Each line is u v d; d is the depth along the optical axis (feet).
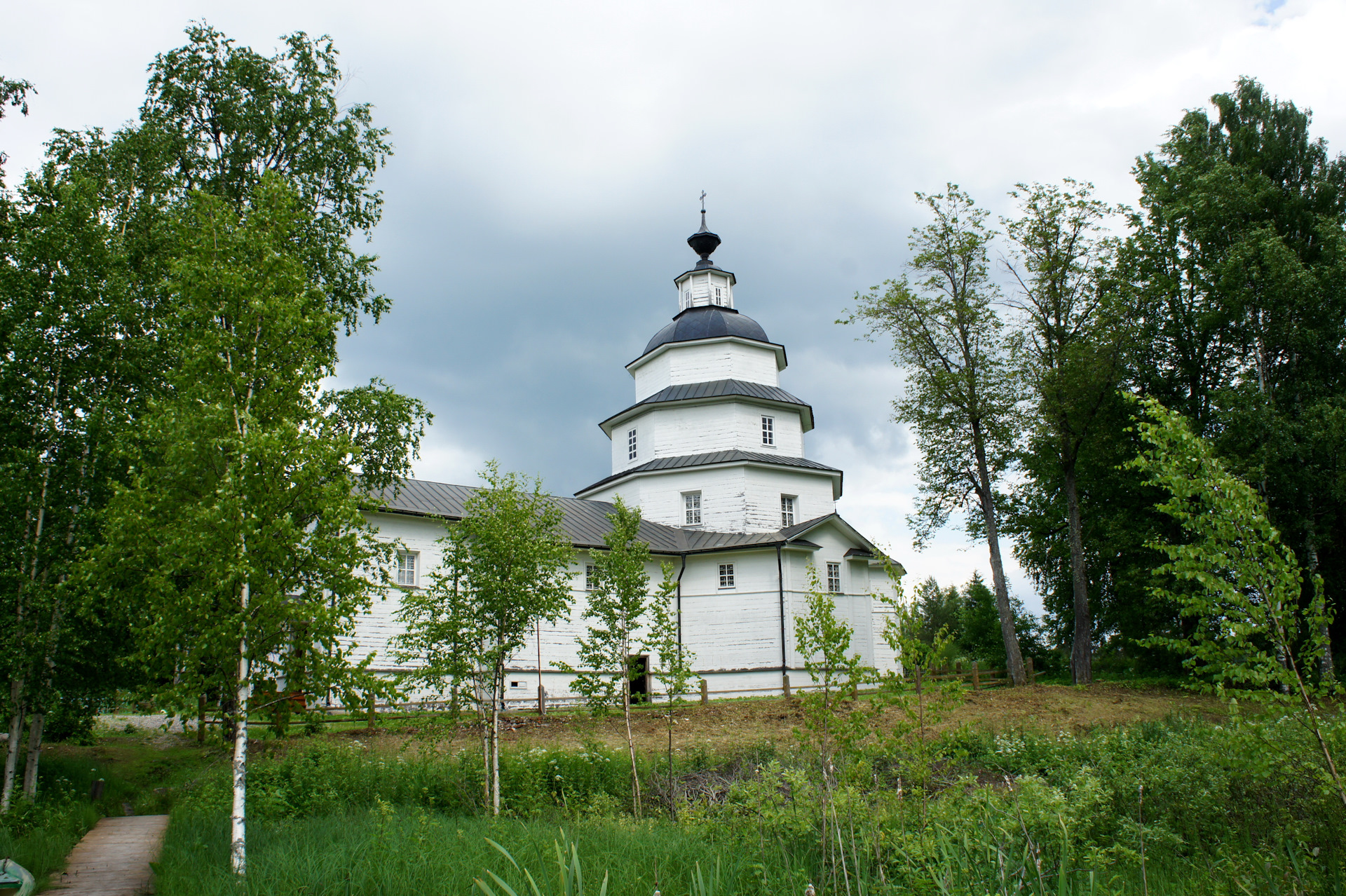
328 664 40.52
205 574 38.32
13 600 51.34
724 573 111.14
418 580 93.04
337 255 70.13
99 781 55.67
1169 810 37.09
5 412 53.47
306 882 31.14
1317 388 96.94
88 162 65.10
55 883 35.78
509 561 57.72
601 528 108.78
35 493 53.26
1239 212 101.96
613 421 130.52
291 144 71.92
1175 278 109.19
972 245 101.24
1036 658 149.38
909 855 28.04
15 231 58.03
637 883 29.53
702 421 123.44
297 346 43.62
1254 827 34.45
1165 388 108.88
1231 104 111.14
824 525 114.01
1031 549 134.82
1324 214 103.55
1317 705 27.40
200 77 70.59
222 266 43.42
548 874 30.14
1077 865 31.01
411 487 99.14
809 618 33.40
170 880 33.63
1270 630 26.86
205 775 58.03
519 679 96.63
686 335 129.90
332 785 52.44
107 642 54.03
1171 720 66.74
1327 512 93.91
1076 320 102.22
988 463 106.63
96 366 56.54
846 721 31.96
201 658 38.17
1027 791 31.42
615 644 60.49
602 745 61.26
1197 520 27.89
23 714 51.93
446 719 58.34
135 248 61.77
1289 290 94.99
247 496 38.75
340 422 65.46
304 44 73.77
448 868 31.55
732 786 42.68
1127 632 117.50
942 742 31.45
